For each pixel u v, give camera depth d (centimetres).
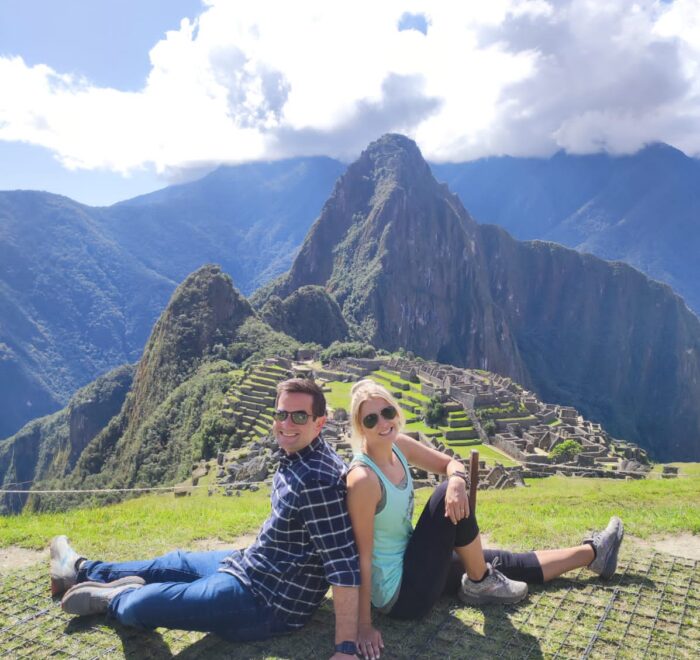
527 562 618
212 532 878
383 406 506
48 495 5653
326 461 505
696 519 938
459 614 572
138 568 576
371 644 488
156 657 521
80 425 15012
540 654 511
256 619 509
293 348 12756
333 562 476
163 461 8194
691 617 571
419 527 543
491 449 6066
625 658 507
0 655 528
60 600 619
